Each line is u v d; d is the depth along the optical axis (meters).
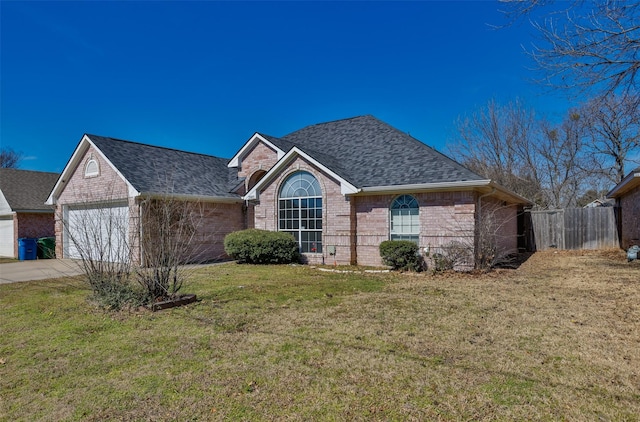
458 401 3.79
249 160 18.62
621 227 19.03
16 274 13.41
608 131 24.44
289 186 15.86
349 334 5.86
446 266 12.45
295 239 15.62
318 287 9.77
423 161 14.48
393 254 12.77
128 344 5.54
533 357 4.89
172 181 16.50
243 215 18.83
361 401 3.82
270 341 5.57
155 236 9.05
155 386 4.20
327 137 19.44
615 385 4.11
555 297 8.34
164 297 7.91
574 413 3.56
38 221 22.08
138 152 17.64
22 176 24.47
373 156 16.19
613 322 6.36
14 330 6.32
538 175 29.97
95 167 16.81
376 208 14.32
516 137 30.12
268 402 3.82
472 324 6.32
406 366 4.64
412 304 7.79
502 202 17.50
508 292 8.95
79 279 11.11
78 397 3.98
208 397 3.94
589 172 27.22
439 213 13.12
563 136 28.67
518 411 3.60
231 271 12.91
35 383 4.33
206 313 7.18
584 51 9.20
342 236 14.52
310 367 4.64
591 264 14.09
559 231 20.52
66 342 5.68
